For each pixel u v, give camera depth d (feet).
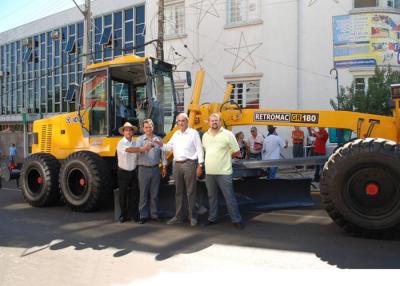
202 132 27.43
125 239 22.08
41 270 17.79
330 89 51.29
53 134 33.12
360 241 20.52
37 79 102.63
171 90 31.12
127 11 76.69
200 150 24.17
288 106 53.83
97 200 28.60
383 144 20.43
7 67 113.70
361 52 49.73
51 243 21.79
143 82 32.04
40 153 33.01
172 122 31.12
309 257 18.31
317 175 33.86
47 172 31.42
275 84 54.80
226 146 23.62
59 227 25.16
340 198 20.94
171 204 26.94
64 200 29.89
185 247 20.39
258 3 56.44
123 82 31.96
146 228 24.22
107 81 29.94
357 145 20.81
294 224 24.32
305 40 52.75
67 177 29.50
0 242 22.18
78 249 20.62
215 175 23.80
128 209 26.32
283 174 35.17
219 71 59.72
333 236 21.56
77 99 31.55
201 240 21.48
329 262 17.56
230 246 20.33
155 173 25.46
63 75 94.58
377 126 24.21
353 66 50.03
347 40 50.31
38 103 102.73
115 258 19.08
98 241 21.88
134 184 26.04
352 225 20.97
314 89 52.26
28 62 105.70
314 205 29.81
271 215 26.78
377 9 49.26
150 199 25.84
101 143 30.14
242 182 27.71
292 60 53.52
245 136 55.21
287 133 52.54
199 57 61.52
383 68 44.01
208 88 60.70
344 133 27.48
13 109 112.27
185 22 63.10
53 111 97.60
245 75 57.06
